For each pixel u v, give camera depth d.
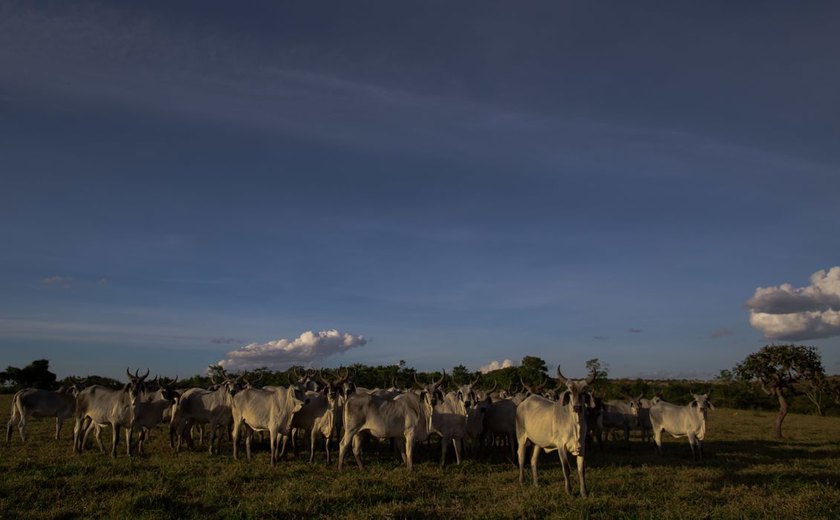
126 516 9.54
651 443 22.86
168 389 19.09
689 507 10.20
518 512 9.90
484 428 18.62
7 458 15.42
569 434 11.67
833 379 29.89
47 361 61.38
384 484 12.16
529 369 41.28
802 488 11.79
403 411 15.17
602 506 10.20
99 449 18.47
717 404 57.94
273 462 15.26
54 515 9.70
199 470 14.03
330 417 16.33
